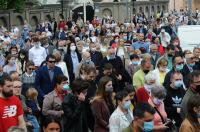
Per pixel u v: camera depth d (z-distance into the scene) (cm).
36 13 4894
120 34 2619
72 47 1798
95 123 1073
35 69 1498
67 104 1082
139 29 3281
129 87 1056
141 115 786
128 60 1720
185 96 1041
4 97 972
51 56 1412
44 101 1148
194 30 2316
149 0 6366
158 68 1362
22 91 1355
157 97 1027
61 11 4903
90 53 1811
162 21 4388
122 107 976
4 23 4453
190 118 841
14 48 1828
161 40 2552
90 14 4553
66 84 1153
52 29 4047
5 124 967
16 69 1681
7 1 4294
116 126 970
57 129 804
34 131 1145
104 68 1389
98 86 1077
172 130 1036
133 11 5603
